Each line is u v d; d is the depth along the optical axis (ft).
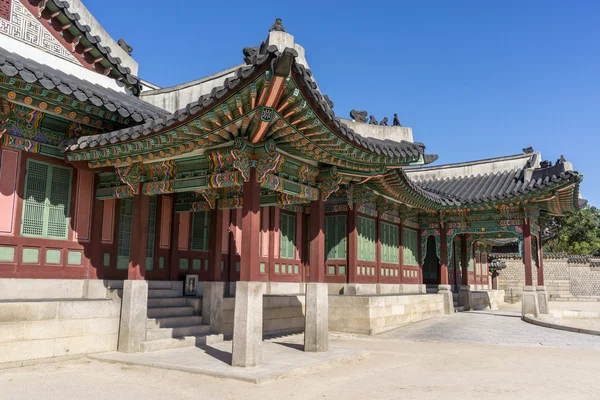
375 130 60.95
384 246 77.25
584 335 59.52
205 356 37.60
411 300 72.02
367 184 66.28
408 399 27.43
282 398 26.94
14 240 38.68
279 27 31.32
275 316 53.36
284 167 39.42
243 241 34.96
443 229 86.94
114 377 31.27
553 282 153.48
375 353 44.45
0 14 40.70
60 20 45.47
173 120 32.60
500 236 104.58
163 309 45.80
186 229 54.19
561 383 32.30
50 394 26.91
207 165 38.45
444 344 51.90
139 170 40.91
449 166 98.84
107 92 45.96
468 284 108.17
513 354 45.16
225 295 55.67
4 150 38.60
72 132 42.16
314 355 39.37
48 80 34.22
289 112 31.32
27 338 34.06
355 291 66.49
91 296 43.19
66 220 42.50
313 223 43.16
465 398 27.86
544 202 78.84
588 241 202.28
